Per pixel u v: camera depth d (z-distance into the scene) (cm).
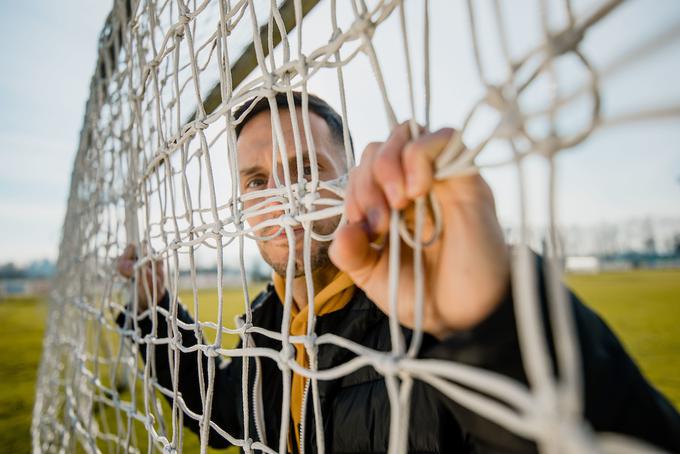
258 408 62
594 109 21
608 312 791
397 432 31
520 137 23
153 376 91
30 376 509
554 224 22
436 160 31
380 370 32
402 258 38
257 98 60
